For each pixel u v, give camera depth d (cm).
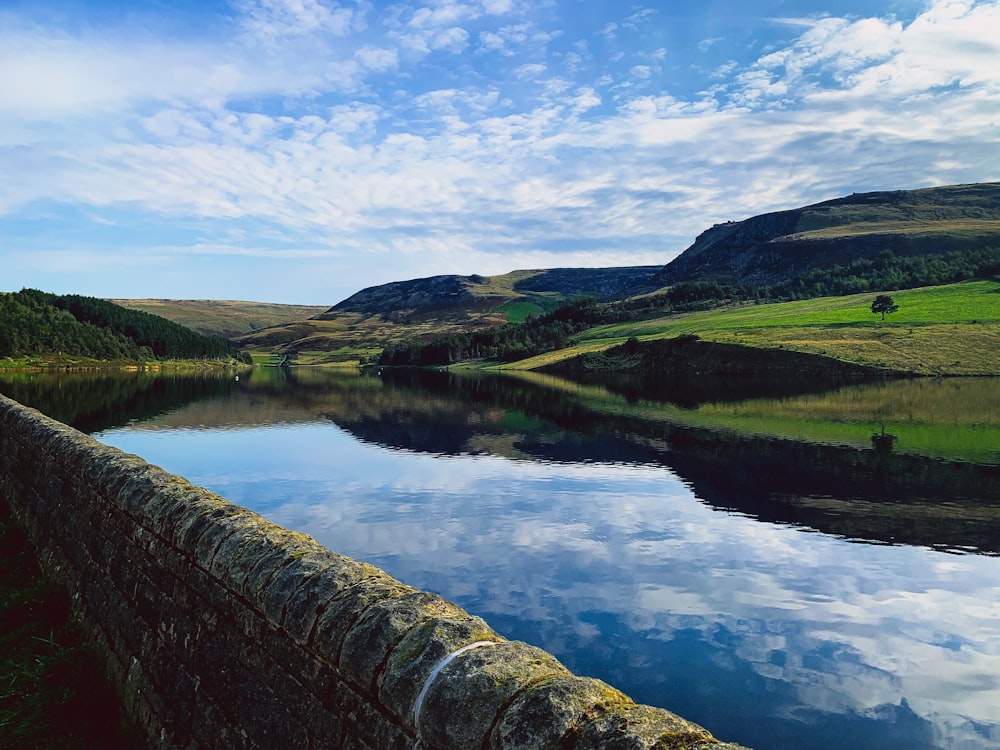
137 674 536
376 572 399
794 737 922
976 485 2392
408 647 310
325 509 2048
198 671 460
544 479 2520
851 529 1859
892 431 3766
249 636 416
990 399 5341
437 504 2116
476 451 3184
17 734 522
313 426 4159
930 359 7844
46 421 1082
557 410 5091
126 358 13138
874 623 1262
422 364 16000
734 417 4500
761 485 2409
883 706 996
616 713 242
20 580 822
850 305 11612
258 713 392
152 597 545
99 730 536
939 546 1708
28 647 650
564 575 1486
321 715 344
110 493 672
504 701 261
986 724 952
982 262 13488
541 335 14662
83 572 712
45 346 11944
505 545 1691
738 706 991
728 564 1570
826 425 4034
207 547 480
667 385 7438
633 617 1273
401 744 291
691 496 2242
